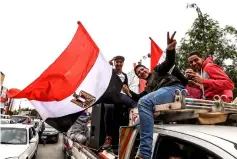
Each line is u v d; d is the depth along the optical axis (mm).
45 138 18453
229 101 3768
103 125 5707
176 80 3240
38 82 5188
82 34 5309
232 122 3064
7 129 9555
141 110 2938
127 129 3275
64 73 5219
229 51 7867
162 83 3270
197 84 3799
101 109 5746
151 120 2912
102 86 4961
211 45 7812
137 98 4527
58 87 5188
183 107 2703
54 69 5230
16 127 9812
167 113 3148
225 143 2115
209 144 2178
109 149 5043
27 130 9758
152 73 3504
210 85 3469
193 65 4137
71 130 7219
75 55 5281
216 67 3660
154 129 2998
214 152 2078
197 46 7977
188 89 4191
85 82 5102
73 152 6859
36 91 5184
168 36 3090
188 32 8289
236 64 7996
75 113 5129
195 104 2770
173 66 3270
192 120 3094
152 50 6918
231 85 3553
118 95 4984
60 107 5203
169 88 3133
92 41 5152
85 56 5195
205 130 2504
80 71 5180
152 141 2859
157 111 3006
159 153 2771
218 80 3500
